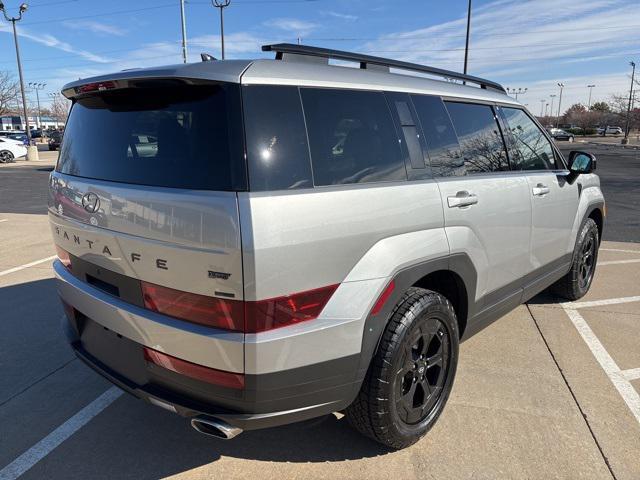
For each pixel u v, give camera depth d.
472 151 3.16
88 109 2.65
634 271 6.08
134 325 2.28
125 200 2.23
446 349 2.85
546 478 2.51
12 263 6.33
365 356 2.33
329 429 2.92
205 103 2.10
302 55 2.41
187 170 2.08
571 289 4.80
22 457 2.69
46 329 4.30
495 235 3.19
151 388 2.31
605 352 3.87
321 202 2.13
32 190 14.93
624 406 3.13
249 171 1.98
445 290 3.05
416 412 2.71
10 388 3.38
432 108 2.92
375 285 2.31
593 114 90.50
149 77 2.17
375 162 2.46
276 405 2.12
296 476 2.53
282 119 2.12
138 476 2.55
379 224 2.34
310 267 2.09
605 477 2.52
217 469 2.59
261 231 1.93
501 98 3.65
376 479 2.51
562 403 3.16
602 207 4.99
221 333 2.00
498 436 2.83
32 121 102.38
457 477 2.52
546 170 4.00
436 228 2.67
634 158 31.38
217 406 2.13
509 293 3.54
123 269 2.30
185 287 2.06
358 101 2.48
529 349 3.92
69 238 2.68
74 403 3.21
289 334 2.04
